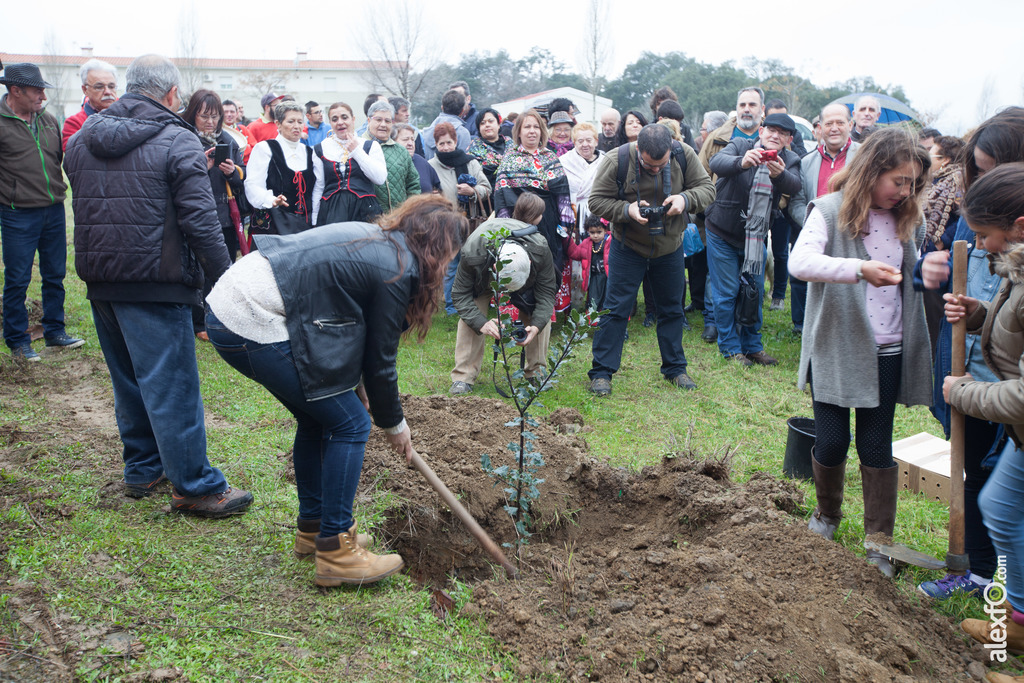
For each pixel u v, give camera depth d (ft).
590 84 81.41
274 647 8.93
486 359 21.90
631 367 22.39
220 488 11.85
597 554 12.41
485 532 11.96
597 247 25.40
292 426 15.65
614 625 9.75
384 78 109.50
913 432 18.02
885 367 11.07
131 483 12.14
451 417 15.88
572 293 25.99
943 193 16.88
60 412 15.66
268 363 9.06
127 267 10.85
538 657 9.39
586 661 9.25
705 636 9.21
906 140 10.29
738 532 11.30
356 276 9.18
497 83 193.67
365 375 9.66
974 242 11.51
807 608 9.60
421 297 9.82
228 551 10.84
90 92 17.76
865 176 10.43
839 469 11.74
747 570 10.19
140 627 9.04
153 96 11.27
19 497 11.68
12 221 18.69
